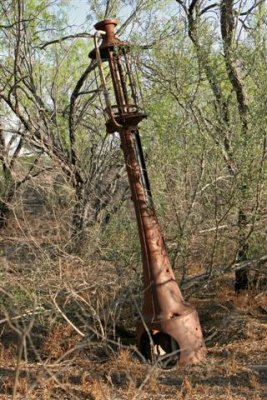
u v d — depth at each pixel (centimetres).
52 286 633
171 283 573
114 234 711
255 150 659
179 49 717
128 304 691
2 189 863
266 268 777
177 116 700
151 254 570
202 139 671
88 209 801
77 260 680
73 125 1005
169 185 681
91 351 600
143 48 720
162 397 491
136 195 576
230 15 776
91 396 493
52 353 590
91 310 615
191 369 548
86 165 959
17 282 612
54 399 487
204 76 732
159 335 570
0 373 550
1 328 655
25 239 710
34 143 934
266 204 689
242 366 555
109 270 703
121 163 923
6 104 1075
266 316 710
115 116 584
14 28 1059
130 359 571
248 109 691
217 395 492
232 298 757
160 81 714
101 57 598
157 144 685
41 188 812
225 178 681
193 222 684
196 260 722
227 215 683
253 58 704
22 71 1065
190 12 824
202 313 717
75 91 1023
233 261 701
